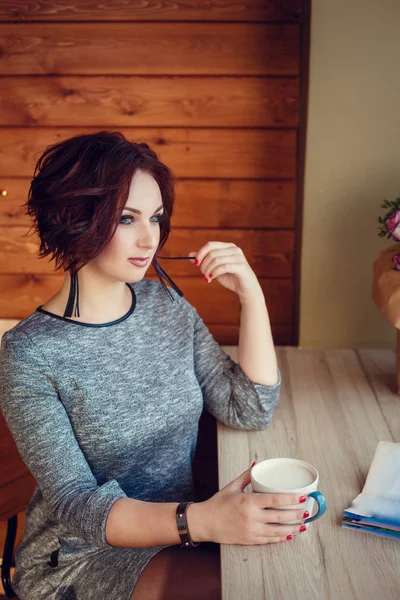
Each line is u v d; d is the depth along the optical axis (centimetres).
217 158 205
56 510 122
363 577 104
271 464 121
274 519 111
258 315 148
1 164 207
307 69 188
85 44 196
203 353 156
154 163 132
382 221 175
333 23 181
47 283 218
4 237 214
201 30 194
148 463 142
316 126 190
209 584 123
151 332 146
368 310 205
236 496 114
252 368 148
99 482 139
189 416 145
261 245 212
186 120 202
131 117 202
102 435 135
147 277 219
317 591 102
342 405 163
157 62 197
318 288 204
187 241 213
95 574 131
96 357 137
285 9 191
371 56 183
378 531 114
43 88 200
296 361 193
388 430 150
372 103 187
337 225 198
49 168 129
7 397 130
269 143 203
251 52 195
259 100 199
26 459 127
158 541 116
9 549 174
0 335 200
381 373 183
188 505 116
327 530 115
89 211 127
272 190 208
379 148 191
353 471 133
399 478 126
